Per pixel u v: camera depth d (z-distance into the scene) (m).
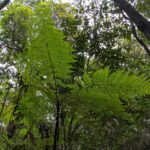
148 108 4.71
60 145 3.13
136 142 6.22
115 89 2.41
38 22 2.50
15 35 5.04
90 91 2.47
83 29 9.37
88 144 4.23
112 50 9.01
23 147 3.17
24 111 2.88
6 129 3.48
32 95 2.76
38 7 2.52
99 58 8.94
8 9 6.52
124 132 5.59
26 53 2.69
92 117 3.08
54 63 2.50
